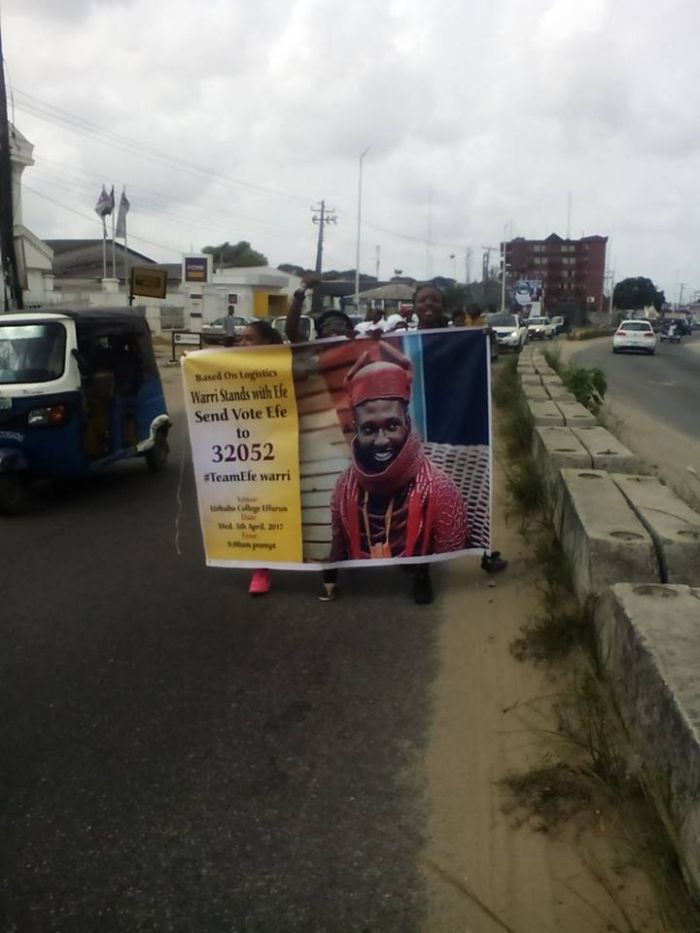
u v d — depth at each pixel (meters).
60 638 5.93
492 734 4.51
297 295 8.05
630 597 4.36
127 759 4.37
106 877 3.52
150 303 51.22
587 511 5.84
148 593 6.82
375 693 5.02
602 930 3.17
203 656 5.58
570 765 4.06
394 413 6.23
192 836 3.76
